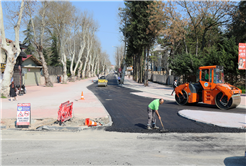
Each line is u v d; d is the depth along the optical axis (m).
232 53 21.52
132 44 41.62
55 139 7.13
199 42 37.31
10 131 8.27
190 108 13.91
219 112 11.96
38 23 31.33
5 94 18.81
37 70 37.19
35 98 18.56
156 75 49.41
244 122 9.34
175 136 7.51
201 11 25.98
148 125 8.51
